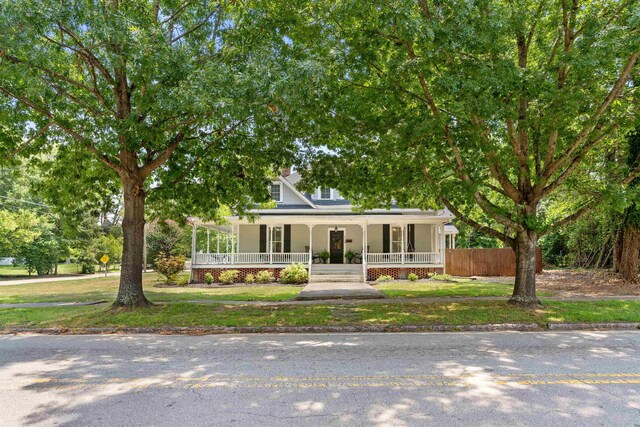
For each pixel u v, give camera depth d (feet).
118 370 21.12
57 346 27.76
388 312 38.29
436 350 25.26
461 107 30.58
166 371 20.79
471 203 42.01
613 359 22.59
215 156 45.21
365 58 35.53
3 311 41.52
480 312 36.99
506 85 30.17
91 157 45.55
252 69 31.07
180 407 15.69
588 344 26.86
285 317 36.06
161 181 50.26
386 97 36.65
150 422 14.30
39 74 33.24
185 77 31.55
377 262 81.76
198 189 46.55
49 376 20.16
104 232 152.76
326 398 16.49
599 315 35.19
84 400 16.60
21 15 26.96
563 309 38.01
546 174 38.78
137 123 34.94
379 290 59.00
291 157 45.27
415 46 33.96
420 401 16.08
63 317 37.29
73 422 14.42
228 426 13.91
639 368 20.66
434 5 30.76
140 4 37.96
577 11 35.63
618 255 70.49
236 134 43.86
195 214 53.62
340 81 38.42
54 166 46.75
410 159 41.45
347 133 39.01
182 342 28.71
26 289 70.95
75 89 40.98
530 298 40.47
